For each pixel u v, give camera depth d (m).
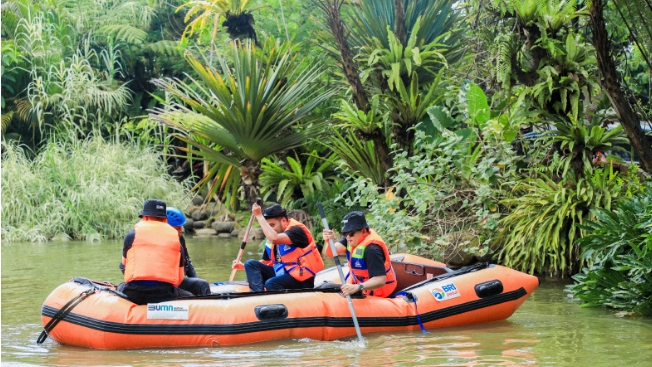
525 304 7.63
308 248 6.61
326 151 15.77
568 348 5.54
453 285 6.63
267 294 6.02
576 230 8.93
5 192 16.23
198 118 11.87
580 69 9.09
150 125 18.78
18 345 5.74
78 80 19.23
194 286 6.29
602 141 9.05
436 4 12.88
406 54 12.29
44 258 11.98
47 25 20.75
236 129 11.62
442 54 13.20
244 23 14.69
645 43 9.27
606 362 5.06
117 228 16.38
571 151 9.11
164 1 22.81
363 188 9.88
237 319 5.72
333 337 5.97
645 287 6.87
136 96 21.61
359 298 6.27
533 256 8.94
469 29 13.57
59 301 5.77
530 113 9.43
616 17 9.40
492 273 6.84
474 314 6.57
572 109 9.15
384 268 6.27
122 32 21.66
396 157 10.02
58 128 18.94
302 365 5.01
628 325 6.49
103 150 17.97
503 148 9.58
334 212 13.05
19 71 20.14
